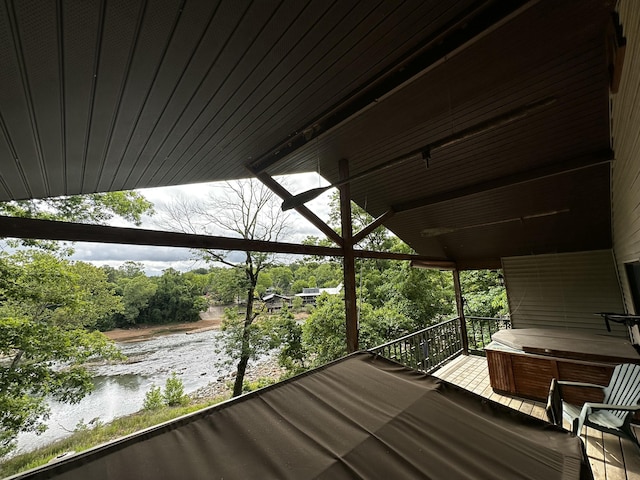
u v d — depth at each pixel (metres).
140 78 1.50
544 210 4.14
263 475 0.92
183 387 9.86
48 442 7.22
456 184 4.00
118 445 1.03
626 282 3.98
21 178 2.48
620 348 3.39
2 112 1.49
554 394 2.61
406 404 1.41
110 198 8.55
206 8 1.14
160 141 2.34
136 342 13.73
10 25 0.99
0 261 6.10
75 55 1.21
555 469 0.99
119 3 1.01
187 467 0.95
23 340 5.90
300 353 9.28
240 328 8.88
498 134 3.09
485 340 9.82
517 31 1.89
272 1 1.19
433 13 1.50
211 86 1.74
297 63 1.70
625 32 1.34
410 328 9.47
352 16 1.39
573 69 2.26
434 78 2.35
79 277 7.12
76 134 1.92
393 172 4.09
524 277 5.61
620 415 2.64
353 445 1.08
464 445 1.11
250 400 1.42
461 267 6.46
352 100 2.28
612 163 2.98
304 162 3.86
